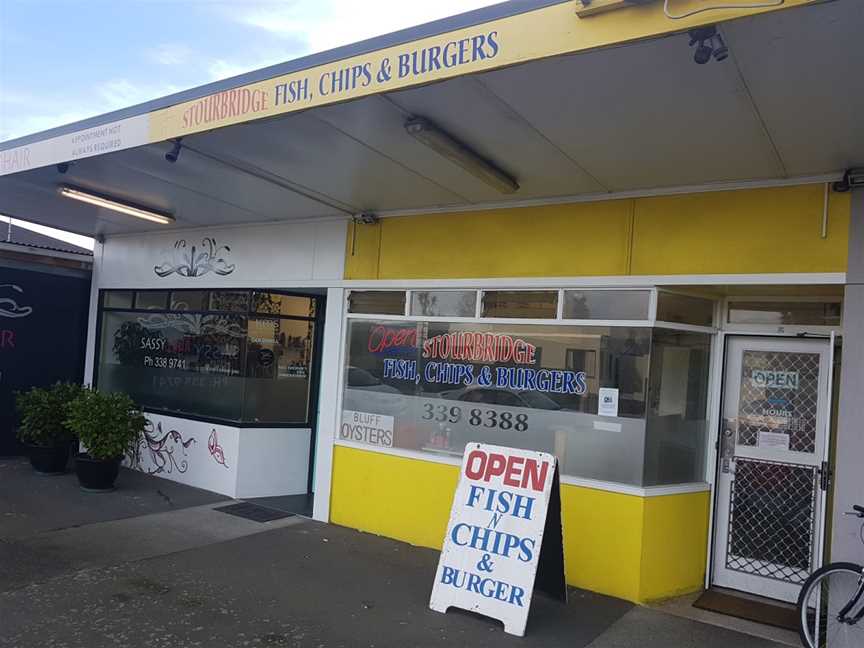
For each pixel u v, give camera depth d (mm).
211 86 4910
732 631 4887
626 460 5562
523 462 4973
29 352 9922
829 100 3754
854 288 4699
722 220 5223
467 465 5184
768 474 5629
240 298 8273
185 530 6664
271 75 4527
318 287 7543
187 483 8461
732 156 4688
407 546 6453
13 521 6715
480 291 6395
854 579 4461
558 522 4887
